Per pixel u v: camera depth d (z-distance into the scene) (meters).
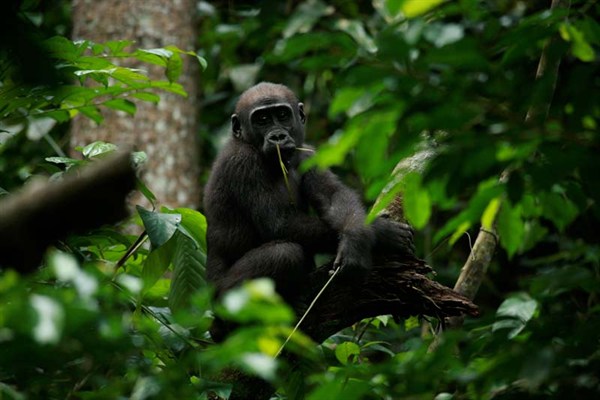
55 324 5.48
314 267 12.53
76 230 5.11
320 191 12.88
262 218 12.62
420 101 5.98
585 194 7.88
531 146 6.24
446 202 7.05
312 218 12.38
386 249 10.73
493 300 19.52
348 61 7.16
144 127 17.75
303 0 21.59
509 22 18.39
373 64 6.36
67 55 10.13
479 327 10.89
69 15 20.89
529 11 18.98
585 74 6.46
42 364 6.55
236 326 11.20
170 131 17.98
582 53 7.59
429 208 7.10
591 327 7.04
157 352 9.04
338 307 10.57
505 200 8.39
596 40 7.77
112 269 10.87
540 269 18.28
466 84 6.33
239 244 12.77
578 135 6.46
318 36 6.61
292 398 10.15
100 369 8.14
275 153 12.77
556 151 6.20
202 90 22.30
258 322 7.10
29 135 16.22
